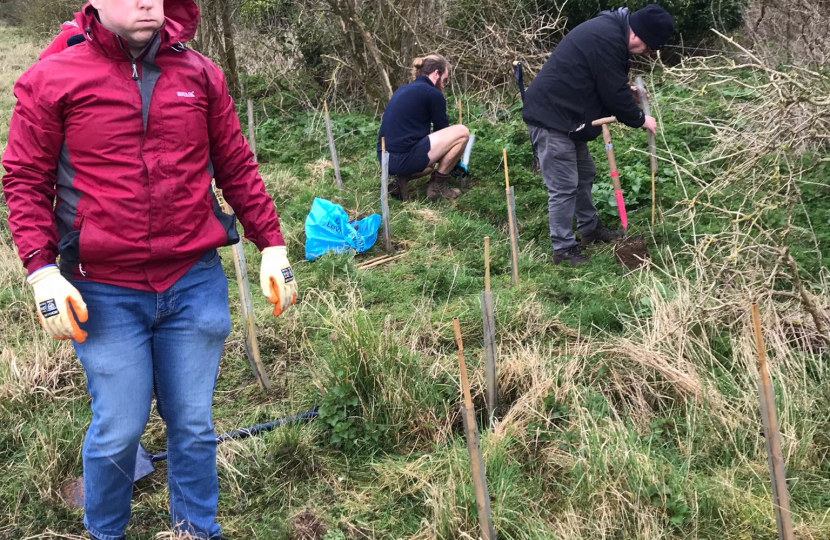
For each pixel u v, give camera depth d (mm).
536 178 6270
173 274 2258
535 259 5062
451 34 9383
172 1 2195
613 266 4836
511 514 2684
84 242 2102
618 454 2824
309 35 9414
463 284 4707
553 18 9055
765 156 3730
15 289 4840
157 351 2354
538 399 3270
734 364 3402
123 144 2086
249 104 7402
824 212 4750
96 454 2297
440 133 6090
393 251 5395
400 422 3240
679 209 5332
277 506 2902
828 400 3145
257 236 2449
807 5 6879
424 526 2705
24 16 19719
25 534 2766
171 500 2521
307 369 3832
